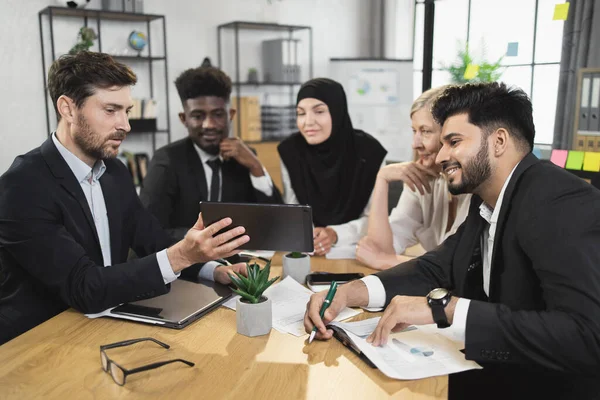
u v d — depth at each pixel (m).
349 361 1.26
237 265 1.81
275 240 1.72
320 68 6.67
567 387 1.33
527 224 1.28
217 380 1.17
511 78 2.95
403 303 1.34
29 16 4.69
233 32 5.96
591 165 2.64
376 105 6.57
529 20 2.87
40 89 4.82
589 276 1.16
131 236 2.01
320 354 1.30
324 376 1.18
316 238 2.23
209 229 1.54
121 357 1.28
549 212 1.25
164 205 2.51
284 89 6.39
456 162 1.40
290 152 2.80
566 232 1.21
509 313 1.23
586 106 2.68
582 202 1.23
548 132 2.86
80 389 1.13
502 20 2.95
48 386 1.14
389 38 6.85
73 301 1.54
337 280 1.84
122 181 1.96
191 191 2.56
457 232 1.73
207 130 2.52
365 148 2.74
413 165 2.23
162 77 5.53
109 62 1.67
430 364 1.23
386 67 6.54
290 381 1.16
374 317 1.52
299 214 1.65
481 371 1.50
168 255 1.56
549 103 2.84
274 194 2.69
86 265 1.57
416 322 1.30
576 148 2.73
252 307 1.38
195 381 1.16
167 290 1.59
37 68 4.78
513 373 1.43
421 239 2.41
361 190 2.71
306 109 2.65
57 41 4.87
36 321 1.68
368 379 1.17
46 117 4.84
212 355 1.29
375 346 1.32
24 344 1.36
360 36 6.90
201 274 1.83
